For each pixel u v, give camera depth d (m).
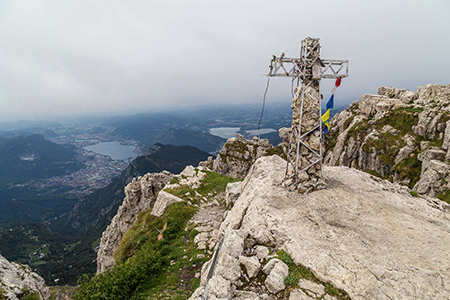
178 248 17.25
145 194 35.25
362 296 7.86
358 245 10.12
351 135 76.44
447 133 44.34
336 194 14.09
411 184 51.28
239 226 14.12
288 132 84.56
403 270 8.79
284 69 14.10
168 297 12.33
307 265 9.20
